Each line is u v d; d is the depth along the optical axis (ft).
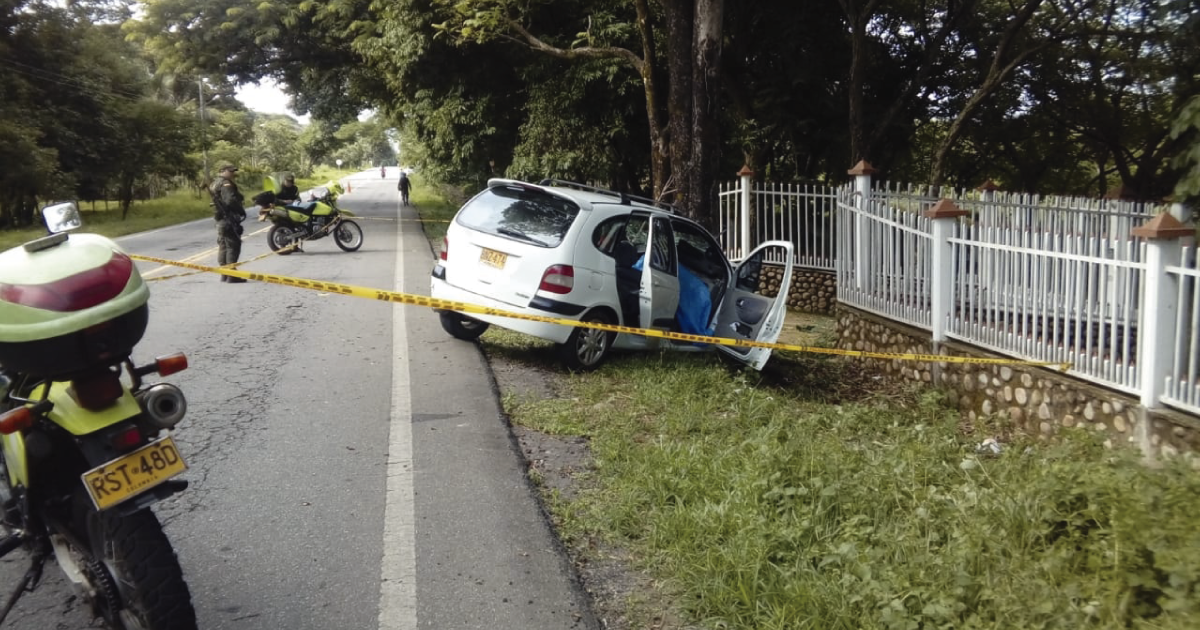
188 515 15.23
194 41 95.91
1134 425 18.98
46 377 9.98
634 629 12.11
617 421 21.22
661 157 40.57
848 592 12.18
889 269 29.89
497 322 26.22
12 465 10.75
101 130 110.63
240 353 27.12
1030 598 11.48
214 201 41.68
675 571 13.55
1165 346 18.44
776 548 13.79
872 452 18.62
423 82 62.23
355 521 15.12
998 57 48.34
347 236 58.80
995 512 14.14
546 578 13.29
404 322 32.50
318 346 28.32
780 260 45.03
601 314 26.55
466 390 23.45
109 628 11.41
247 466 17.56
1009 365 22.98
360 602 12.50
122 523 9.96
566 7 54.65
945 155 49.90
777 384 29.04
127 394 10.48
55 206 11.02
